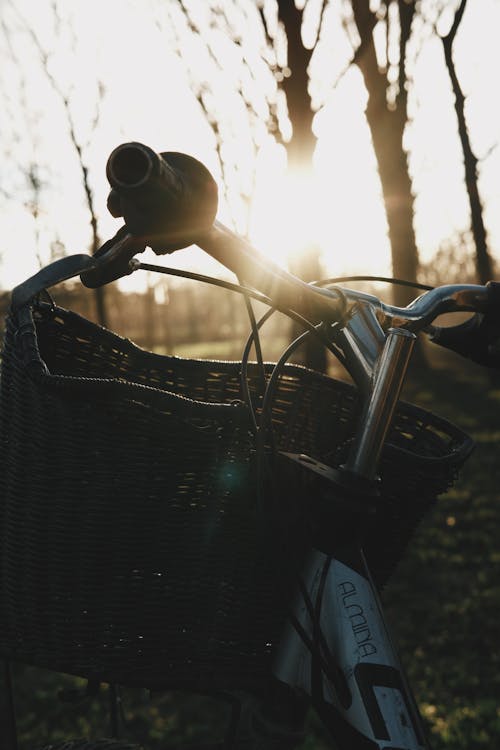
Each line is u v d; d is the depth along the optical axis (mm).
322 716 1099
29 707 3936
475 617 4945
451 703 3799
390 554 1333
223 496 1178
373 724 1035
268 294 1112
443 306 1219
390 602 5375
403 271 17828
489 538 6613
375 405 1115
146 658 1197
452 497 8031
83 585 1184
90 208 15531
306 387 1522
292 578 1187
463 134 13766
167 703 3975
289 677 1170
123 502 1162
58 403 1159
